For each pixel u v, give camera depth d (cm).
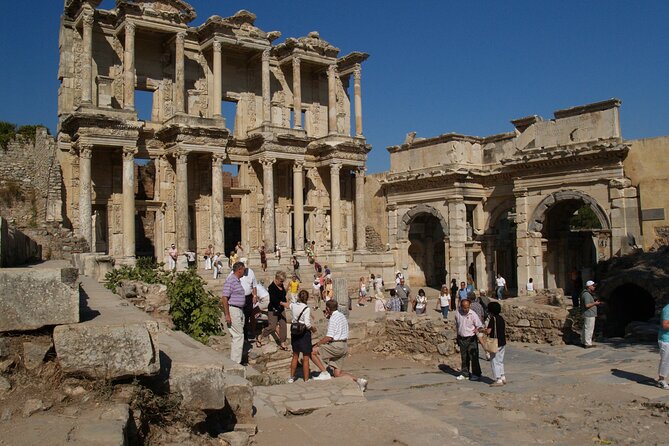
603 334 2434
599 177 3697
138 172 5172
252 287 1797
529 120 4162
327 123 5456
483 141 4731
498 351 1573
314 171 5241
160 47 4441
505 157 4553
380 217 5491
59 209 3772
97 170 4050
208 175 4528
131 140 3828
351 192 5538
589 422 1173
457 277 4469
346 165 5091
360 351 2409
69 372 657
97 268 2456
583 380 1586
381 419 923
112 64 4241
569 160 3812
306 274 4266
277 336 1919
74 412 633
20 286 658
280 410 1009
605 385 1501
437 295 4612
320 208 5250
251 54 4781
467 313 1717
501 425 1161
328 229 5344
